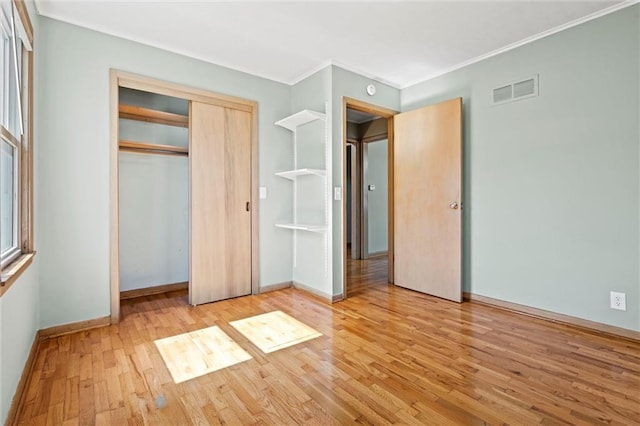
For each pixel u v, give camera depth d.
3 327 1.39
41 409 1.57
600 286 2.50
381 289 3.76
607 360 2.05
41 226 2.36
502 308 3.05
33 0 2.18
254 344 2.30
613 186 2.43
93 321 2.58
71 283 2.49
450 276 3.32
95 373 1.90
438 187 3.42
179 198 3.82
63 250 2.45
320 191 3.43
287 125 3.69
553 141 2.71
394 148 3.88
